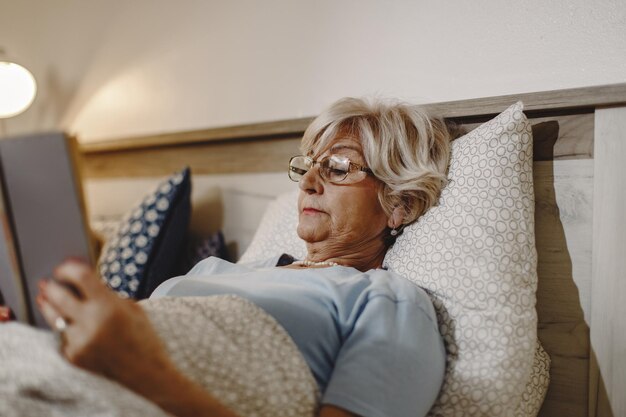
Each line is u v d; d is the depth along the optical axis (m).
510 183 0.96
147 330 0.58
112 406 0.52
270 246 1.30
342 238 1.06
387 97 1.30
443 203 1.02
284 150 1.50
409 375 0.76
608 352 0.98
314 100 1.48
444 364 0.86
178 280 0.97
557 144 1.05
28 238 0.91
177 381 0.59
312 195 1.08
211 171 1.70
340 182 1.05
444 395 0.85
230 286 0.87
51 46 2.23
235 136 1.57
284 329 0.79
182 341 0.67
